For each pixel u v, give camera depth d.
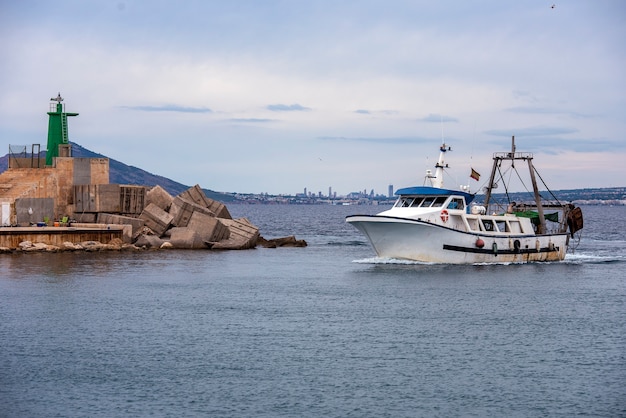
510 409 32.88
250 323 46.75
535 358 39.81
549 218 80.31
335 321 47.50
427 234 67.94
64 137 95.69
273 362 38.62
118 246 83.38
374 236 69.50
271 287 59.94
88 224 85.94
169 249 86.56
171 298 54.66
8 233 78.25
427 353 40.50
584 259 81.31
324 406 32.94
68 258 75.19
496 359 39.59
